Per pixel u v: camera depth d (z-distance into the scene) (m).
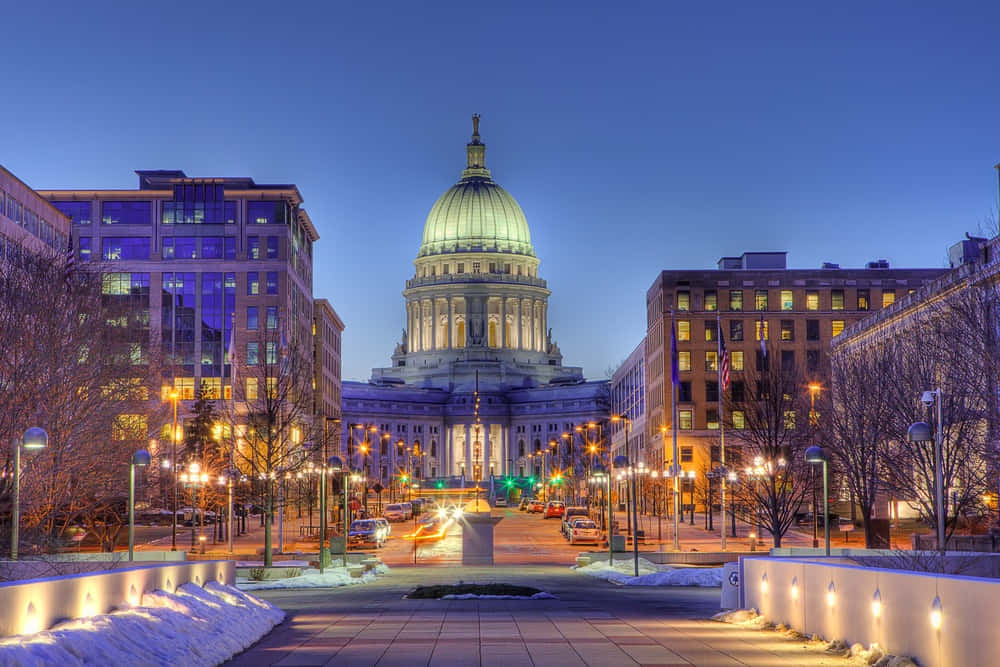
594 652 27.89
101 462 70.12
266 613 35.47
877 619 25.45
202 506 106.25
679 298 179.00
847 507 129.12
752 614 35.59
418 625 35.12
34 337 65.06
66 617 23.28
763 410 90.75
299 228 188.88
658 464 175.62
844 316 177.12
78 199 175.75
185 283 174.88
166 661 23.58
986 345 66.75
